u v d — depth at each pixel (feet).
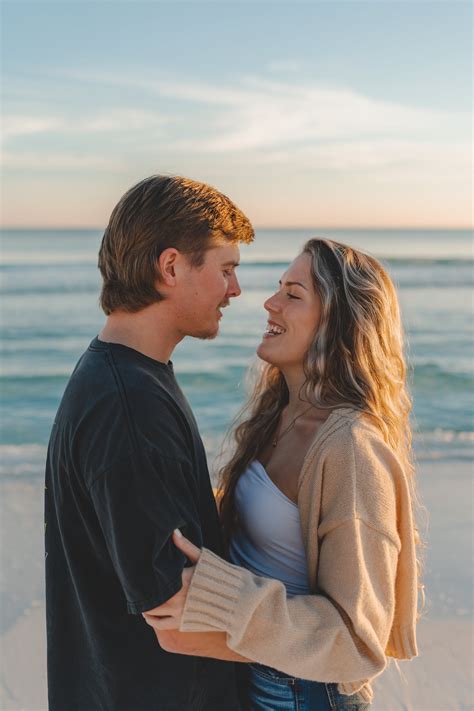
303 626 5.28
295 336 6.98
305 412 6.98
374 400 6.63
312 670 5.30
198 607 5.01
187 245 5.74
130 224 5.74
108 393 5.34
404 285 107.14
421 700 11.91
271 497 6.66
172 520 5.02
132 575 4.95
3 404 42.47
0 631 14.07
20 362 55.77
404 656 6.44
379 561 5.72
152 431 5.19
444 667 12.84
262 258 165.07
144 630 5.71
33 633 14.05
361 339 6.72
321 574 5.77
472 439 31.55
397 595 6.31
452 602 15.08
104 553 5.54
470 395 43.57
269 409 7.77
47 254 179.73
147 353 5.89
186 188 5.85
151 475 5.07
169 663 5.74
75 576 5.71
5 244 235.61
